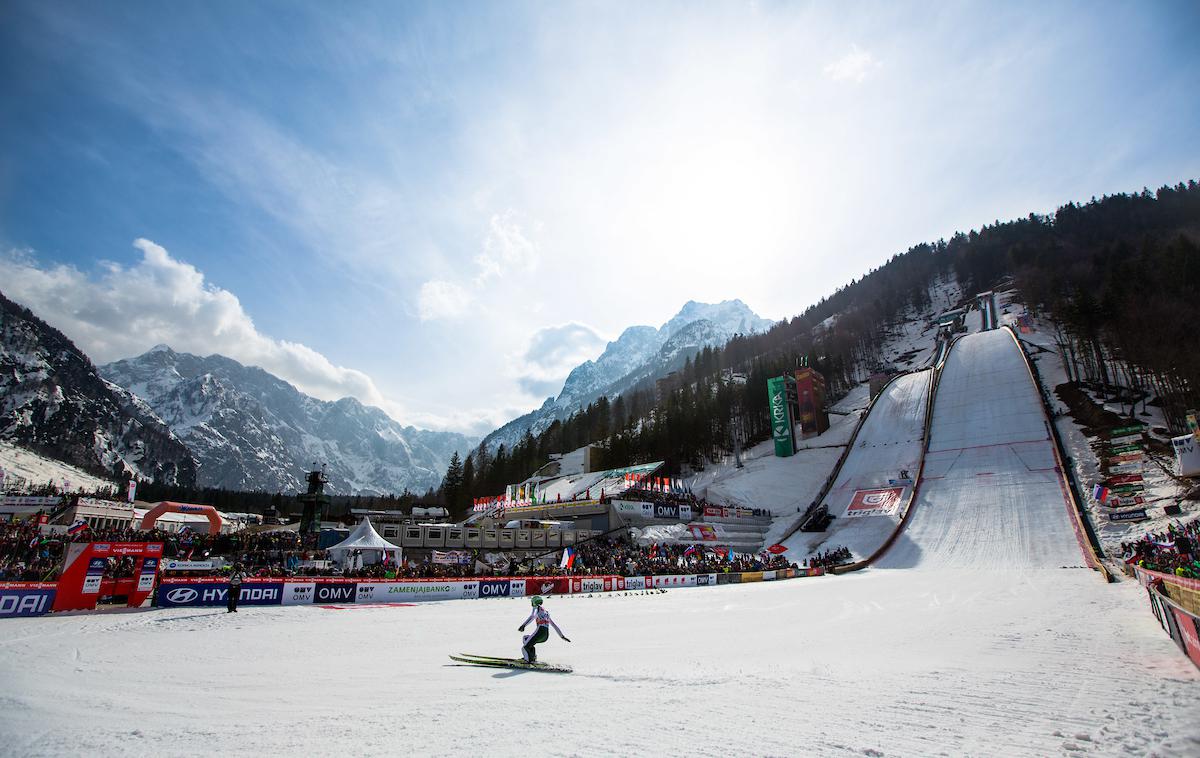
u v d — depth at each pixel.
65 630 19.45
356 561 39.59
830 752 6.88
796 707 9.16
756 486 85.75
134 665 13.82
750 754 6.85
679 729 8.02
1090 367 85.44
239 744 7.67
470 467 126.38
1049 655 13.48
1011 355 98.44
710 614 25.39
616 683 11.61
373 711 9.48
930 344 157.88
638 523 65.00
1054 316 110.56
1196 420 52.72
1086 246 175.75
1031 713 8.44
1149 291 89.75
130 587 27.14
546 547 58.84
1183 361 66.81
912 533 56.56
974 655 13.88
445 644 17.55
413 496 152.50
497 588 34.94
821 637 17.97
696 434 109.12
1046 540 48.16
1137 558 34.84
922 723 8.08
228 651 15.98
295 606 27.88
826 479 80.50
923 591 32.12
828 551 55.97
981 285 195.00
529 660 13.51
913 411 89.19
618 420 150.75
